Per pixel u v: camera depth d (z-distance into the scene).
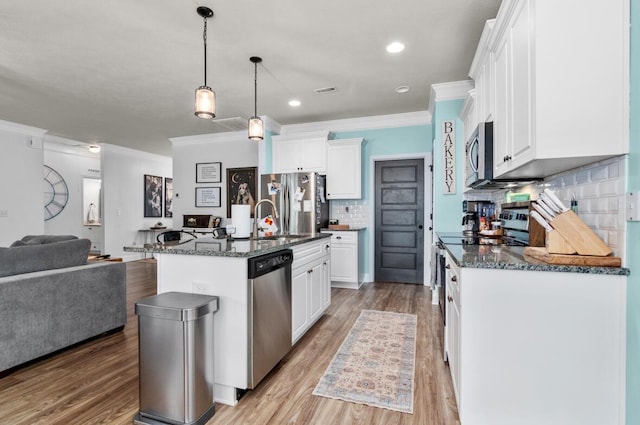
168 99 4.13
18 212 5.22
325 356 2.49
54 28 2.53
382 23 2.50
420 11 2.35
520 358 1.52
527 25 1.58
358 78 3.51
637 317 1.33
